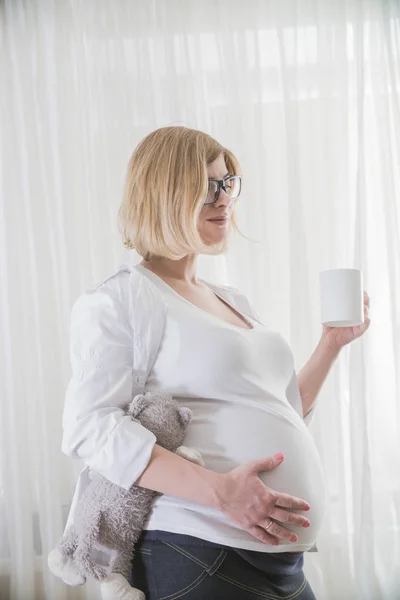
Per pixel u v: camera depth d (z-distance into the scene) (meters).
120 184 2.11
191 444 1.13
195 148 1.22
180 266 1.30
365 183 2.11
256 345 1.24
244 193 2.10
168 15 2.13
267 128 2.14
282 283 2.12
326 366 1.49
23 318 2.12
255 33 2.13
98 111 2.12
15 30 2.14
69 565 1.08
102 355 1.12
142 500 1.08
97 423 1.08
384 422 2.13
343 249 2.13
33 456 2.11
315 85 2.14
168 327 1.16
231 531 1.07
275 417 1.18
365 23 2.15
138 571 1.10
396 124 2.13
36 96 2.13
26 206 2.13
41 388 2.10
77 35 2.14
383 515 2.12
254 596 1.07
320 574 2.07
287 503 1.06
